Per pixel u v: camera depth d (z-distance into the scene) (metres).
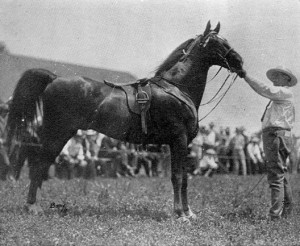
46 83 7.27
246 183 14.41
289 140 7.38
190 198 10.07
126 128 7.24
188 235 5.98
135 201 9.26
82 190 11.02
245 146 20.39
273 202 7.34
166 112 7.24
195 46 7.54
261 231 6.26
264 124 7.49
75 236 5.67
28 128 7.41
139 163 18.62
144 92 7.21
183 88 7.48
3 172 12.88
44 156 7.26
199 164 18.75
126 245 5.31
